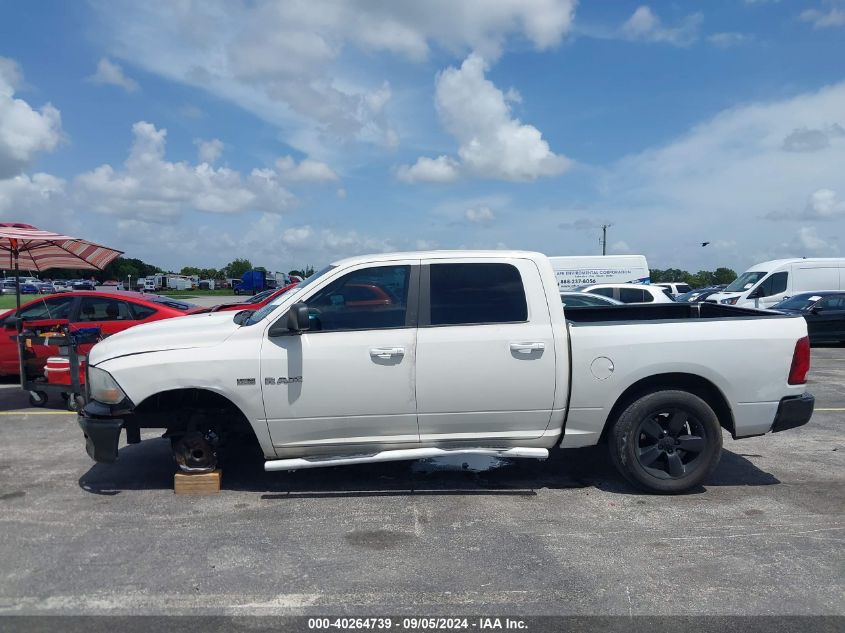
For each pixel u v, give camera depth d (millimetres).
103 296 9906
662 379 5191
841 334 16828
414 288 5031
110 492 5301
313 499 5125
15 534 4445
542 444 5176
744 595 3578
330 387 4902
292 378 4879
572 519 4699
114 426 4898
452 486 5434
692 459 5188
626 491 5305
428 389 4941
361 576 3811
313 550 4168
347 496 5195
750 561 4000
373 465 6012
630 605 3475
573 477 5672
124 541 4316
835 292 17312
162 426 5285
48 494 5262
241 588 3668
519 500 5102
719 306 6617
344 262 5109
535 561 4004
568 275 23531
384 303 5012
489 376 4961
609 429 5273
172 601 3527
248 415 4930
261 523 4629
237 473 5762
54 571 3879
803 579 3766
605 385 5023
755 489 5352
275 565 3957
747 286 21766
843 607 3453
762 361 5105
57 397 9523
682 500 5090
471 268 5094
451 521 4664
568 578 3779
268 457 5094
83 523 4637
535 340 4969
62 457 6324
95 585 3707
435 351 4922
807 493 5258
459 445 5121
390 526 4570
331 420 4953
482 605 3477
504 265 5098
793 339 5156
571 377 5020
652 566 3934
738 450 6578
